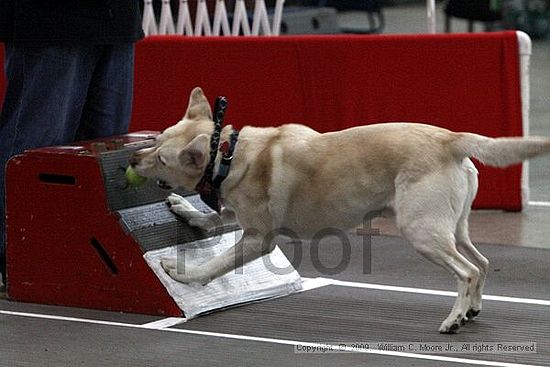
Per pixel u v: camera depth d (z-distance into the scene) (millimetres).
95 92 11609
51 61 10789
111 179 10234
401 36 14312
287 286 11016
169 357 8977
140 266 10133
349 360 8859
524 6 33125
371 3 28859
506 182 14562
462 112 14281
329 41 14469
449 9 24875
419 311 10352
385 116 14477
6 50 11195
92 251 10352
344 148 9633
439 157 9320
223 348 9211
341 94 14508
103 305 10391
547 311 10273
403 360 8852
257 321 10047
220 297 10414
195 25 18609
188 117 9984
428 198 9242
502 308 10367
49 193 10430
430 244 9281
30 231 10602
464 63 14195
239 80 14836
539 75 28078
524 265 12094
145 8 17609
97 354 9078
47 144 10930
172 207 10594
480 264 9812
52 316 10250
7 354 9125
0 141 11281
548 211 14758
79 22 10844
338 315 10234
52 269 10578
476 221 14234
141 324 9938
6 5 10820
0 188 11141
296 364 8758
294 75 14648
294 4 28328
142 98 15188
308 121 14680
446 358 8898
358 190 9539
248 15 21281
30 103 10805
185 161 9516
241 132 9844
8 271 10812
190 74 14992
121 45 11555
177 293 10102
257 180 9695
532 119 21859
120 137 11500
